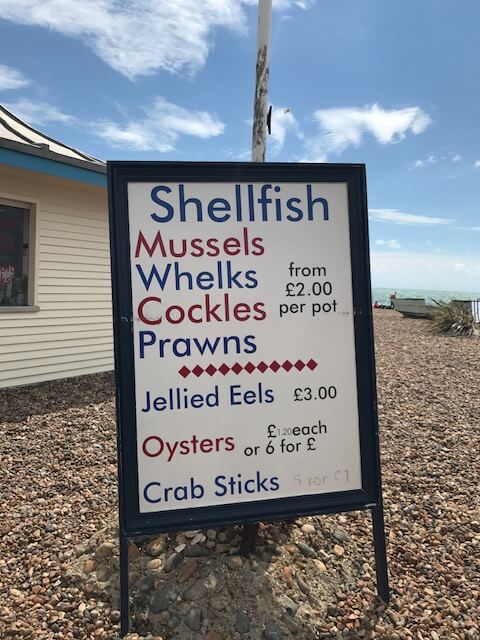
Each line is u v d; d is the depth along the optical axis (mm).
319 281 2887
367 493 2881
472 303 16500
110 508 3955
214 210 2793
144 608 2725
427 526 3670
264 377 2814
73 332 8859
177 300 2736
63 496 4180
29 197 8039
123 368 2668
